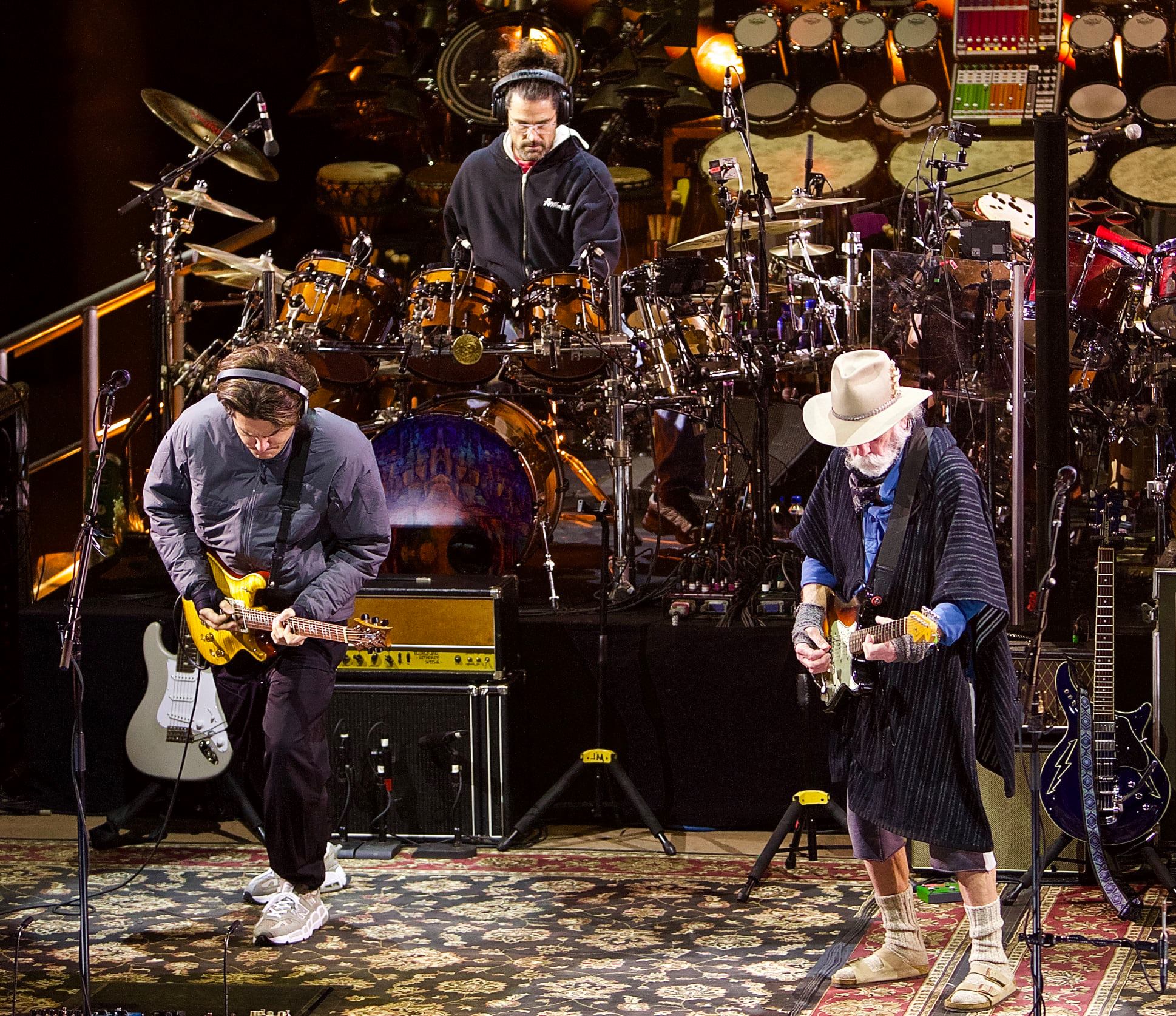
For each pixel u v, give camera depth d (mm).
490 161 23266
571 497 26328
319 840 15344
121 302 25500
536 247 23125
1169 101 28281
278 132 31484
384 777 18203
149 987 13961
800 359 22156
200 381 22391
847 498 13531
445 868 17609
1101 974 14047
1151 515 24141
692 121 31453
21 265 29734
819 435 13547
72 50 29469
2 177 29516
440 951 14945
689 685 18844
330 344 21141
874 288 19500
